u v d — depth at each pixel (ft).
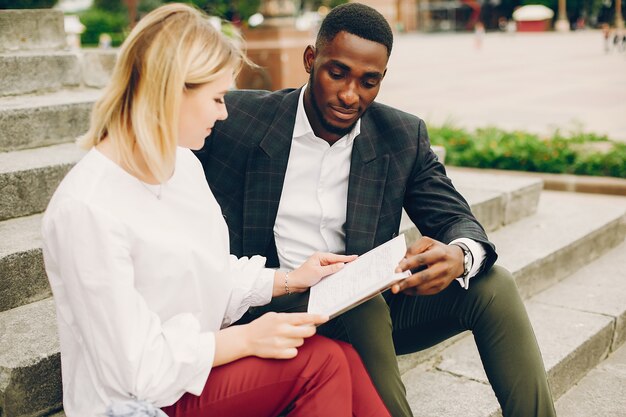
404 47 105.29
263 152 6.87
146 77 4.58
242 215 6.95
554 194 17.44
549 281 11.23
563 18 145.79
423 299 6.66
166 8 4.77
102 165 4.75
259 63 27.27
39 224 8.89
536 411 6.16
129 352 4.52
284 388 5.03
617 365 9.81
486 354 6.36
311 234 7.07
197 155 6.98
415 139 7.16
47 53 12.95
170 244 4.90
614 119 28.76
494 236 12.06
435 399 7.97
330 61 6.19
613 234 13.16
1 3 14.48
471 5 173.78
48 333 6.83
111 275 4.51
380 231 7.00
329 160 6.91
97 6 86.48
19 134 10.64
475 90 42.29
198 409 4.96
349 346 5.61
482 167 20.12
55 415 6.39
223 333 5.03
